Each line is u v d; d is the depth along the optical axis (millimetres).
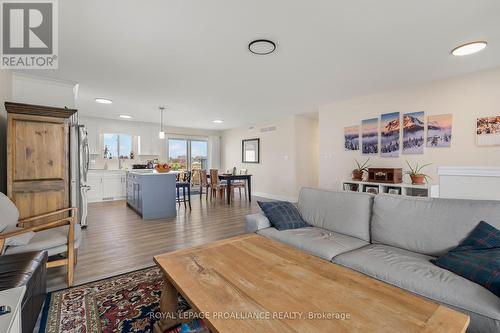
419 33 2275
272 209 2629
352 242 2086
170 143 8281
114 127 7035
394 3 1841
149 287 2090
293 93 4254
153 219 4500
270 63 2967
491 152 3105
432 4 1854
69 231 2104
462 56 2768
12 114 2545
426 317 993
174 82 3648
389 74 3342
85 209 3984
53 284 2129
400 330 917
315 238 2150
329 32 2256
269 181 7184
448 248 1701
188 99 4641
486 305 1178
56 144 2770
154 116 6449
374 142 4289
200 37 2344
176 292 1562
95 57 2771
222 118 6742
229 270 1452
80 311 1750
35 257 1674
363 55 2746
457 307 1255
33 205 2639
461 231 1690
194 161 8836
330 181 4996
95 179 6551
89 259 2680
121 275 2309
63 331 1548
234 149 8711
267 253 1725
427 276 1438
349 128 4660
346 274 1399
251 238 2074
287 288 1243
